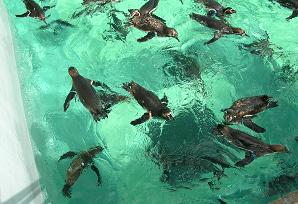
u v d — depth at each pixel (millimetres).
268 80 6871
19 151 5379
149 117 5961
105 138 6359
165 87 6805
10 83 5980
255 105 6000
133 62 7051
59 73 6836
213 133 6359
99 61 7062
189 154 6219
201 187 5980
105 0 7367
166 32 6570
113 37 7219
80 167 5863
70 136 6289
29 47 6984
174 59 7035
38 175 5590
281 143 6320
